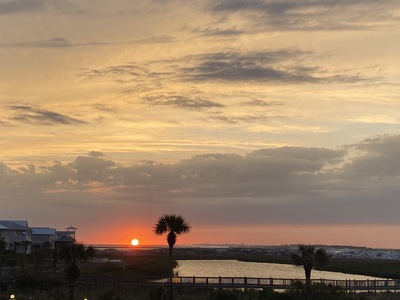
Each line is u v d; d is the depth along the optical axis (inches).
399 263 6446.9
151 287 2193.7
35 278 2354.8
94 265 4269.2
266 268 5935.0
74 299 1979.6
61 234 6151.6
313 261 1899.6
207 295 2100.1
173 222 2089.1
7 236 4717.0
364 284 2399.1
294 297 1914.4
